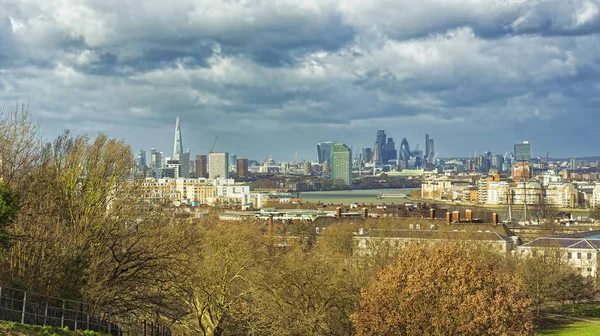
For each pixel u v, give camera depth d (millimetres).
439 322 76000
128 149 90875
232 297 101000
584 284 172875
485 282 79250
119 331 78812
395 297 79688
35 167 85312
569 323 147250
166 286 96188
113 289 80562
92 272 78188
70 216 81875
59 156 88125
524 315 81125
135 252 83562
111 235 83750
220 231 116875
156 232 89000
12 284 68250
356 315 81000
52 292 72438
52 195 82875
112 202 87812
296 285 102250
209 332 98188
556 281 163500
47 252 74938
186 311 97375
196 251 99062
